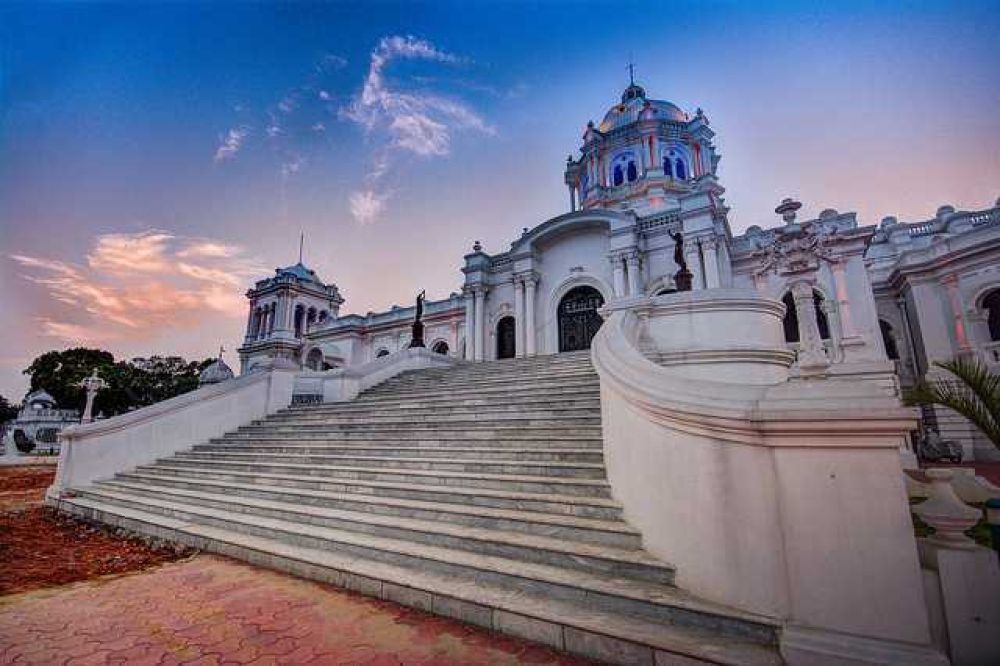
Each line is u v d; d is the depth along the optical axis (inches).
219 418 434.6
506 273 903.7
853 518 102.5
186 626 143.6
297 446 346.6
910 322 780.6
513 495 202.1
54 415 1375.5
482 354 881.5
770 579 111.4
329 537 199.5
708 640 111.9
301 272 1847.9
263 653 125.9
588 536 165.8
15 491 460.1
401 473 254.2
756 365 300.8
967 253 682.8
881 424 101.0
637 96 1230.3
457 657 121.6
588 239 799.1
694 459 134.0
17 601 166.4
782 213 192.2
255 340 1764.3
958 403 181.3
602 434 232.5
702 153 1082.1
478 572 156.9
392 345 1300.4
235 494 289.6
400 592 156.9
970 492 186.1
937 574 97.3
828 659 97.0
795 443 111.2
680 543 136.4
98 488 354.6
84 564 215.3
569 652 122.5
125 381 1633.9
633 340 269.3
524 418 306.0
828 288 671.8
